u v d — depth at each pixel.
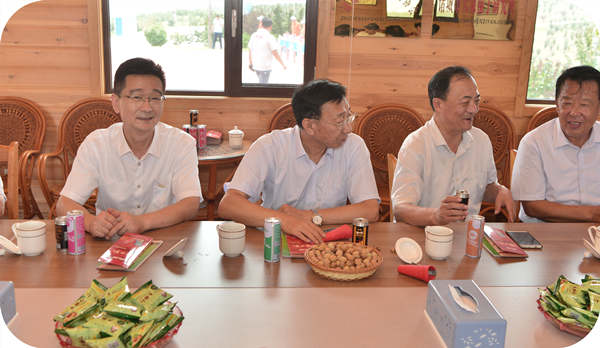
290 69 3.63
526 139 2.35
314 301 1.26
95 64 3.44
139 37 3.53
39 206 3.62
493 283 1.39
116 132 2.00
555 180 2.31
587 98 2.10
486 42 3.54
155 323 1.03
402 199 2.04
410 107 3.46
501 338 1.04
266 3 3.50
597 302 1.12
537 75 3.68
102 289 1.14
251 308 1.21
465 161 2.21
